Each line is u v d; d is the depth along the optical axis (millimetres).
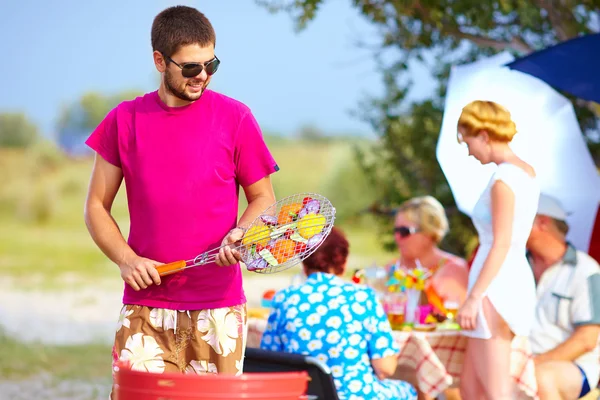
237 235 6945
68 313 31234
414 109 19703
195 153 7207
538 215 11203
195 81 7047
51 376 17562
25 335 24344
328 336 9109
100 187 7426
